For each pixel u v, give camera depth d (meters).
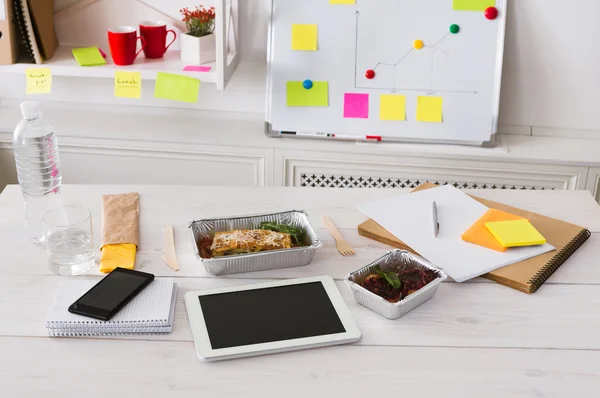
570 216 1.69
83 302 1.29
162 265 1.47
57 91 2.63
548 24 2.39
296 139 2.48
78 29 2.52
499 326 1.30
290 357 1.21
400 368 1.19
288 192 1.78
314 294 1.37
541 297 1.38
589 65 2.44
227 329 1.27
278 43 2.42
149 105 2.63
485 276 1.45
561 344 1.25
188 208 1.69
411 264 1.42
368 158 2.43
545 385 1.16
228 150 2.44
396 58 2.40
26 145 1.72
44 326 1.28
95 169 2.53
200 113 2.63
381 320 1.31
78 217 1.50
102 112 2.64
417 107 2.43
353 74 2.42
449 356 1.22
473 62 2.38
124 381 1.15
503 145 2.46
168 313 1.28
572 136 2.54
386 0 2.35
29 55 2.37
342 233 1.60
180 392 1.13
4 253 1.49
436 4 2.35
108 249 1.49
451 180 2.45
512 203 1.74
